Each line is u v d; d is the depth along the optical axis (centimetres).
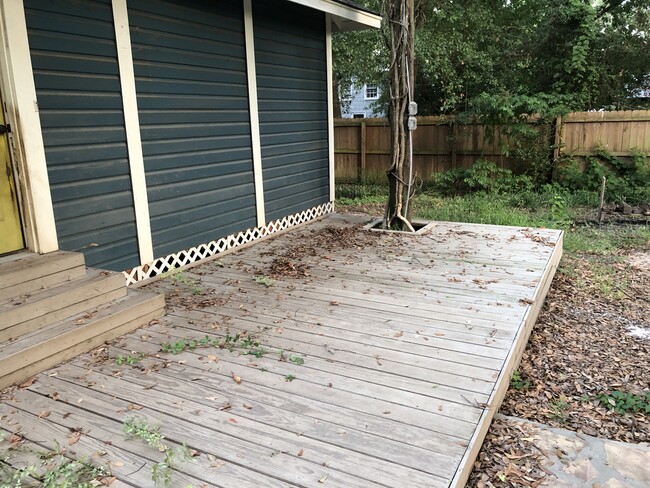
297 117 659
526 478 211
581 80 980
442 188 1005
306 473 186
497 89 1170
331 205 767
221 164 524
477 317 341
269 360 280
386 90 1307
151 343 306
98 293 327
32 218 341
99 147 388
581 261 589
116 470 188
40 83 342
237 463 192
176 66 455
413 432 211
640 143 888
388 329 322
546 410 295
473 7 1188
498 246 533
